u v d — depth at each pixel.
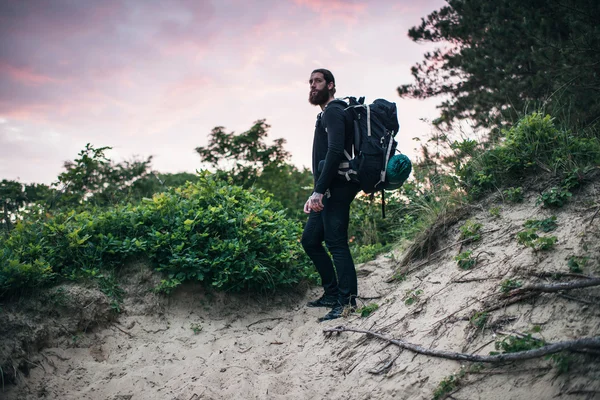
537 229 3.52
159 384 3.40
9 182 6.24
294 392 3.19
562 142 4.13
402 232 5.32
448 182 4.72
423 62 8.73
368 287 4.46
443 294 3.53
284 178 9.43
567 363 2.37
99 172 8.02
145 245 4.48
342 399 2.99
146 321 4.08
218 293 4.40
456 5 7.85
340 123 3.72
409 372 2.93
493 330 2.88
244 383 3.28
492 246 3.71
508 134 4.50
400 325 3.44
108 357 3.71
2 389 3.14
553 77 5.96
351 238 6.34
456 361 2.80
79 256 4.28
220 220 4.70
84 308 3.83
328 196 3.96
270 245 4.64
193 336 4.00
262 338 3.97
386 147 3.75
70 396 3.25
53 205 6.05
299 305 4.54
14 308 3.62
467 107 7.73
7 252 4.07
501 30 6.70
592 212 3.40
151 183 9.16
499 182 4.35
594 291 2.72
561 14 6.13
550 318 2.75
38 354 3.48
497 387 2.52
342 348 3.49
